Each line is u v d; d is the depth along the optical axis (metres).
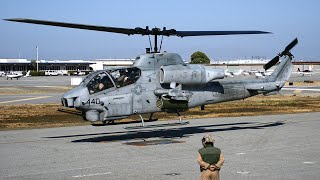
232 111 34.19
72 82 67.94
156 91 18.70
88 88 17.48
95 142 18.75
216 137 19.91
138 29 17.34
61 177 12.00
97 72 17.91
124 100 18.03
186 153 15.73
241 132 21.67
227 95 21.25
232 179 11.58
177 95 18.38
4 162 14.27
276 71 23.02
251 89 21.92
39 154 15.80
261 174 12.20
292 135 20.42
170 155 15.34
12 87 73.50
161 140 19.09
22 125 26.09
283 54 23.33
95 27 16.31
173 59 19.44
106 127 24.58
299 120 27.25
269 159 14.50
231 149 16.56
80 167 13.37
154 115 30.97
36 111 34.28
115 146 17.53
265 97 48.47
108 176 12.07
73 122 27.58
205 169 8.53
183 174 12.24
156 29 18.03
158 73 18.97
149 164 13.76
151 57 18.98
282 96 49.81
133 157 15.01
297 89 61.84
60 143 18.59
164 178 11.77
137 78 18.47
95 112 17.59
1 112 33.53
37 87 72.75
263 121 26.89
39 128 24.55
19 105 39.38
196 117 29.86
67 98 17.19
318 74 138.75
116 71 18.20
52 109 35.75
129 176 12.05
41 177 12.02
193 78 19.09
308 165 13.47
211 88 20.62
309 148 16.78
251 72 86.56
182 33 18.14
